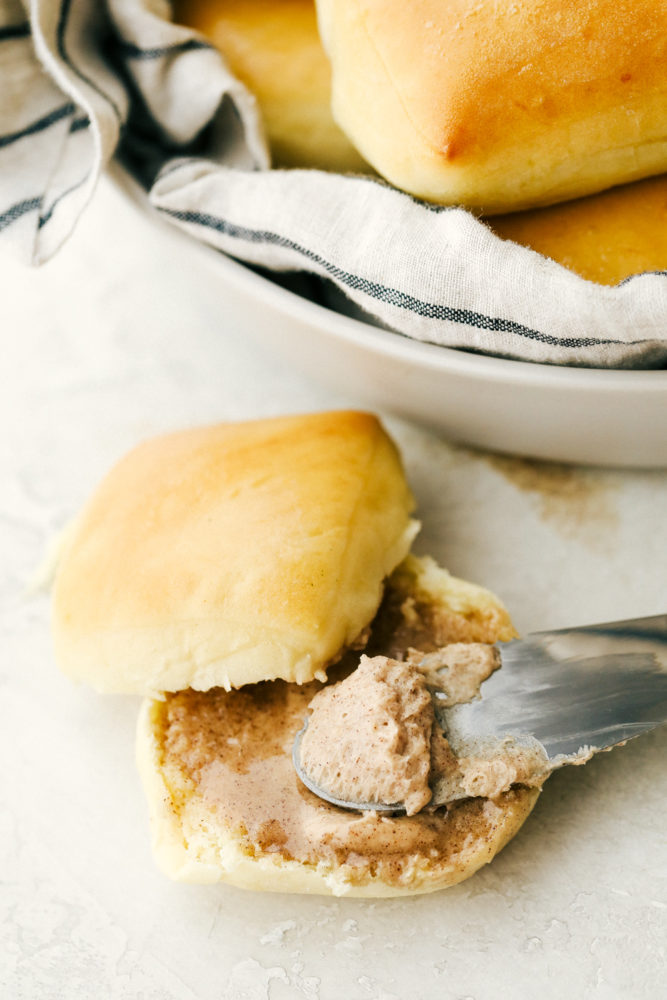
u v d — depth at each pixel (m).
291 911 0.31
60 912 0.32
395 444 0.36
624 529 0.36
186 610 0.32
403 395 0.35
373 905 0.31
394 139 0.32
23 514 0.38
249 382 0.39
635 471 0.36
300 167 0.36
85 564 0.33
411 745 0.30
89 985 0.31
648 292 0.31
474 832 0.31
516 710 0.31
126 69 0.36
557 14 0.31
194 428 0.36
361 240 0.32
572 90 0.31
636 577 0.35
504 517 0.36
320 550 0.32
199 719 0.32
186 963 0.31
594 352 0.32
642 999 0.30
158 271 0.42
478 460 0.37
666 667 0.31
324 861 0.31
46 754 0.34
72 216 0.34
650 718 0.31
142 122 0.37
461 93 0.31
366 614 0.32
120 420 0.39
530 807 0.31
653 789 0.32
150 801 0.32
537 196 0.32
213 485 0.33
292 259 0.34
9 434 0.39
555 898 0.31
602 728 0.31
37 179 0.35
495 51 0.31
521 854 0.32
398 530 0.34
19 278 0.42
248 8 0.36
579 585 0.35
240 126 0.35
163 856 0.31
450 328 0.32
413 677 0.31
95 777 0.34
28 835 0.33
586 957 0.30
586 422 0.33
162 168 0.36
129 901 0.32
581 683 0.31
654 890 0.31
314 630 0.31
